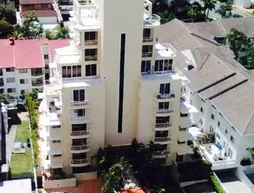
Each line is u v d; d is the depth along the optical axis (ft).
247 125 291.58
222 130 313.73
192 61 365.20
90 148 280.31
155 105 280.72
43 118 293.64
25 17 480.23
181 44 398.42
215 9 595.88
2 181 266.98
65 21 520.83
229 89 324.39
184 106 286.25
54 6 529.04
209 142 324.80
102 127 277.44
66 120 269.03
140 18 263.70
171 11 574.97
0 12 517.96
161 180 287.48
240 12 627.05
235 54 434.71
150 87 276.00
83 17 280.31
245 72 351.46
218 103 316.81
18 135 335.06
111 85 274.57
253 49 419.33
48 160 285.23
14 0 548.72
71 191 274.57
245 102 307.17
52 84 292.61
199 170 292.20
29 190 250.37
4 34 473.26
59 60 271.08
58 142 274.16
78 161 278.05
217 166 299.58
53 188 276.62
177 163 293.84
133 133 290.76
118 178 260.01
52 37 447.01
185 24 447.83
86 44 267.18
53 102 280.31
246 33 465.47
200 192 286.46
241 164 299.79
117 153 280.10
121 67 272.31
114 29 262.26
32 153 310.45
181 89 284.41
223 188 288.30
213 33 454.81
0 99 363.76
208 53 371.35
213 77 341.21
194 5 538.47
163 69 288.10
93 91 266.77
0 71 363.15
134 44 269.03
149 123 285.43
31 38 444.14
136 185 269.03
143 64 282.56
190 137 300.61
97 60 273.33
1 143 325.01
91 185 279.90
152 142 287.89
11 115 351.25
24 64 368.07
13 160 306.76
